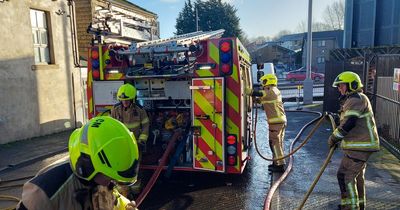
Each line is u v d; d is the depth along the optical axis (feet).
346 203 13.28
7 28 29.37
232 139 15.28
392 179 18.07
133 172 4.77
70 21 36.73
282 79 132.77
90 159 4.55
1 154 25.41
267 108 19.42
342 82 13.05
